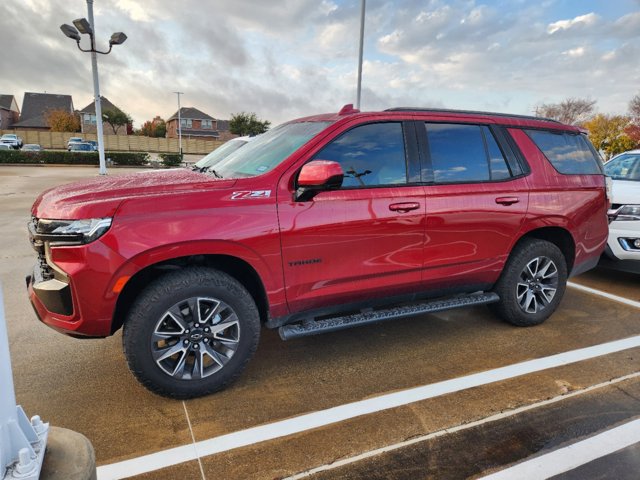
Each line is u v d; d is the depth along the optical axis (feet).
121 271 8.46
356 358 11.63
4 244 24.45
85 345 12.14
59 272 8.46
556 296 13.76
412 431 8.58
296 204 9.73
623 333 13.41
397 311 11.39
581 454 7.98
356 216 10.25
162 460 7.71
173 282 8.93
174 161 116.67
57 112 222.28
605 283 18.63
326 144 10.28
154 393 9.52
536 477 7.41
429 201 11.14
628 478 7.41
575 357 11.76
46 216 8.76
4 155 104.99
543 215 12.89
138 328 8.74
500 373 10.87
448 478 7.38
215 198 9.13
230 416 9.00
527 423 8.87
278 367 11.10
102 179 10.88
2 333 4.65
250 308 9.64
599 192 14.11
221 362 9.59
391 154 10.96
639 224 16.51
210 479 7.29
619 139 128.26
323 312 10.69
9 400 4.69
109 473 7.38
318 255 10.03
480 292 13.33
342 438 8.35
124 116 220.23
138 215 8.56
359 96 49.62
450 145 11.80
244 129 195.93
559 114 152.87
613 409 9.40
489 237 12.18
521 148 12.85
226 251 9.14
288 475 7.40
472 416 9.08
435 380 10.53
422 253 11.28
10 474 4.57
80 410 9.12
